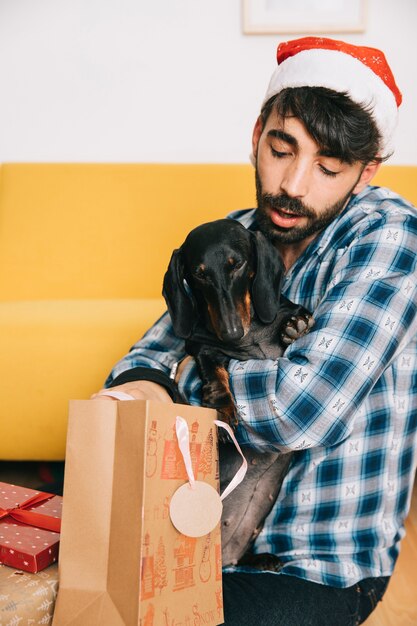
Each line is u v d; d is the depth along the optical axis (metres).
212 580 1.19
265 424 1.34
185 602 1.13
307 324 1.55
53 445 2.52
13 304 2.60
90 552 1.10
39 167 3.13
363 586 1.48
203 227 1.61
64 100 3.50
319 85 1.43
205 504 1.16
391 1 3.39
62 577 1.11
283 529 1.53
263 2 3.40
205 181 3.06
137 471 1.06
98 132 3.51
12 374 2.49
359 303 1.38
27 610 1.10
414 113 3.42
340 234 1.57
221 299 1.52
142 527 1.05
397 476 1.54
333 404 1.32
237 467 1.50
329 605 1.40
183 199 3.06
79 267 3.05
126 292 3.04
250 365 1.40
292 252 1.70
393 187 2.96
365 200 1.61
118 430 1.09
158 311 2.53
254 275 1.58
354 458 1.49
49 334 2.48
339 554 1.48
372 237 1.46
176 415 1.13
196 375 1.56
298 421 1.31
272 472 1.51
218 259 1.54
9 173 3.14
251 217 1.86
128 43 3.47
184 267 1.62
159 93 3.48
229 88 3.47
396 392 1.53
